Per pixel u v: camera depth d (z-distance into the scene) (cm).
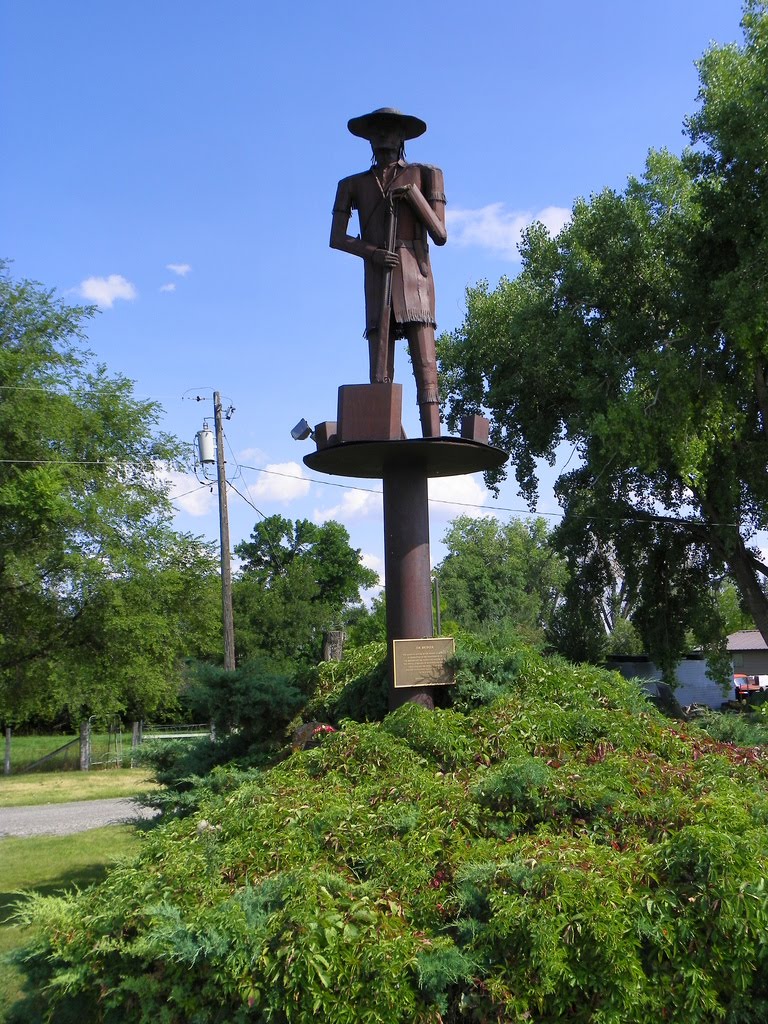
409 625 708
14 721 3064
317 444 745
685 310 2180
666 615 2733
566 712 576
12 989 600
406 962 345
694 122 2109
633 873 379
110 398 2650
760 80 1961
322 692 818
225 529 2216
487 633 730
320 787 511
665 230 2309
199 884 411
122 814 1819
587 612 2670
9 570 2419
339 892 384
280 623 4625
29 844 1402
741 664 4622
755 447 2297
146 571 2573
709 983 346
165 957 366
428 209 746
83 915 411
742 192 2008
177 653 2825
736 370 2223
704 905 353
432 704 683
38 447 2445
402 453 698
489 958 358
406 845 431
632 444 2089
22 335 2539
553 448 2581
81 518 2425
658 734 575
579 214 2467
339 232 760
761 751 579
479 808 464
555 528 2658
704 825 390
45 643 2642
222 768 706
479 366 2578
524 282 2591
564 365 2388
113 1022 385
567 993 348
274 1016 356
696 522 2559
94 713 2741
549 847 403
